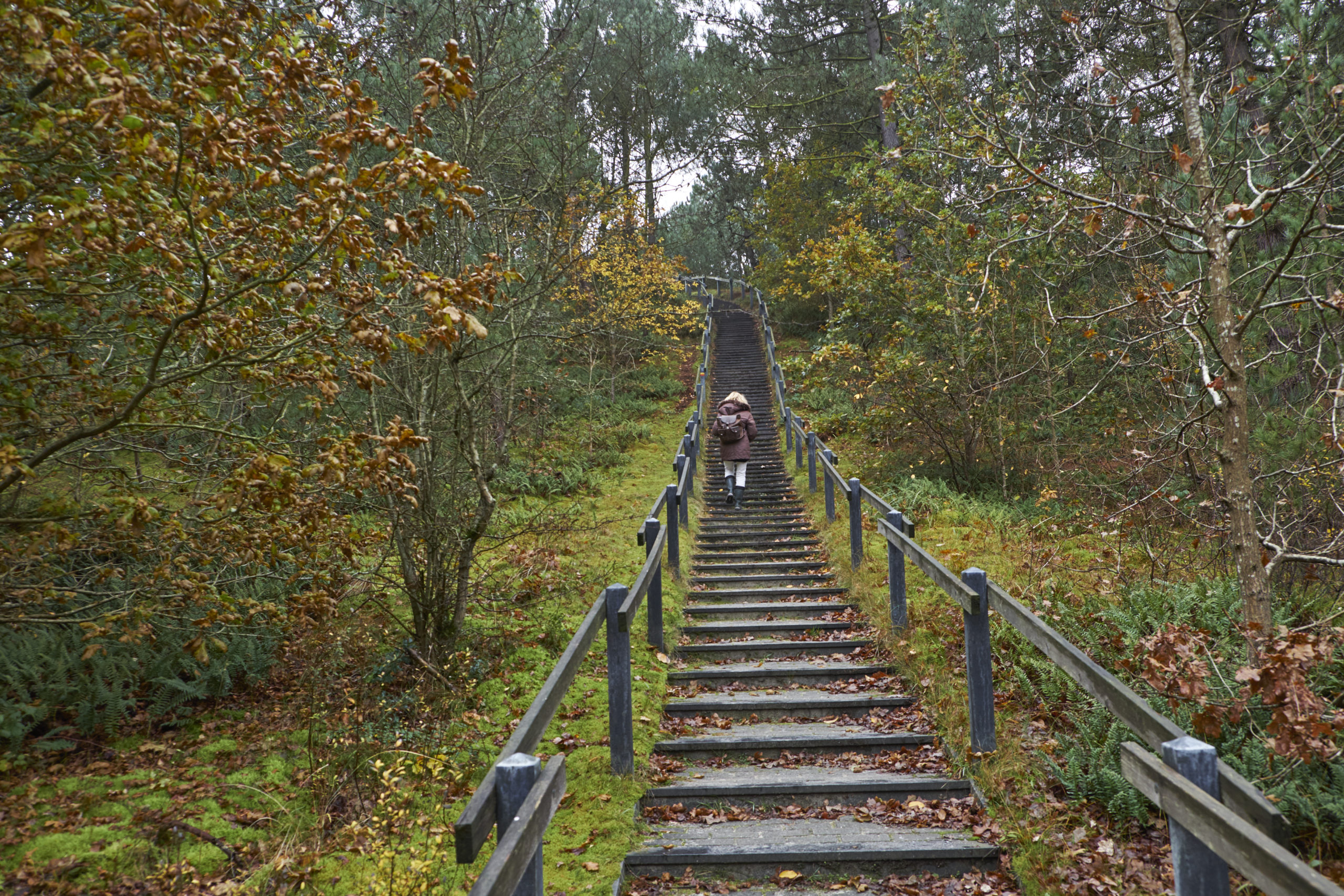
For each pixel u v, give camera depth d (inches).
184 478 187.8
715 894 130.3
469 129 251.6
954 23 366.0
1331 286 193.5
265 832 154.5
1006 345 434.0
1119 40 204.2
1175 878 85.1
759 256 1326.3
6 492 164.7
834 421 624.7
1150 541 281.7
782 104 774.5
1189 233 157.6
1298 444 198.1
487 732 192.9
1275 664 116.9
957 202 270.7
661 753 187.0
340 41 193.0
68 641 191.9
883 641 243.1
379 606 233.9
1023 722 175.9
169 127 120.4
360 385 148.0
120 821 152.9
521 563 276.8
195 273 146.7
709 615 298.2
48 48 104.4
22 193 114.7
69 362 148.9
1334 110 143.1
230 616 161.6
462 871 135.2
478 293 133.9
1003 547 318.3
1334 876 107.9
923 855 131.9
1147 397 361.7
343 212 122.8
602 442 631.2
